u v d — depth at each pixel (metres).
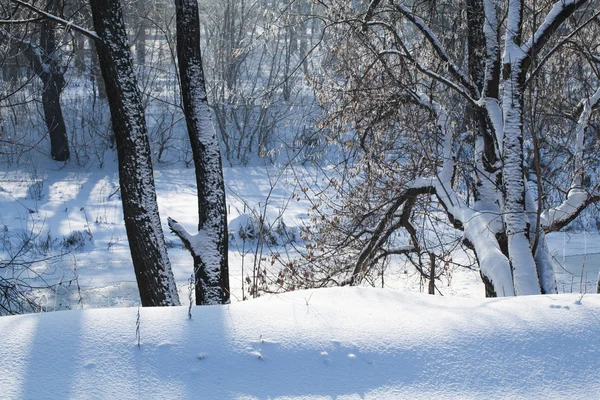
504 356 3.61
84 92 31.58
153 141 29.41
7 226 18.20
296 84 29.61
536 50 8.08
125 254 16.25
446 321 3.91
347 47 10.00
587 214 17.66
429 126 9.86
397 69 10.64
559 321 3.90
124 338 3.62
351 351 3.58
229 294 8.74
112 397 3.21
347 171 10.80
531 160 11.55
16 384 3.25
